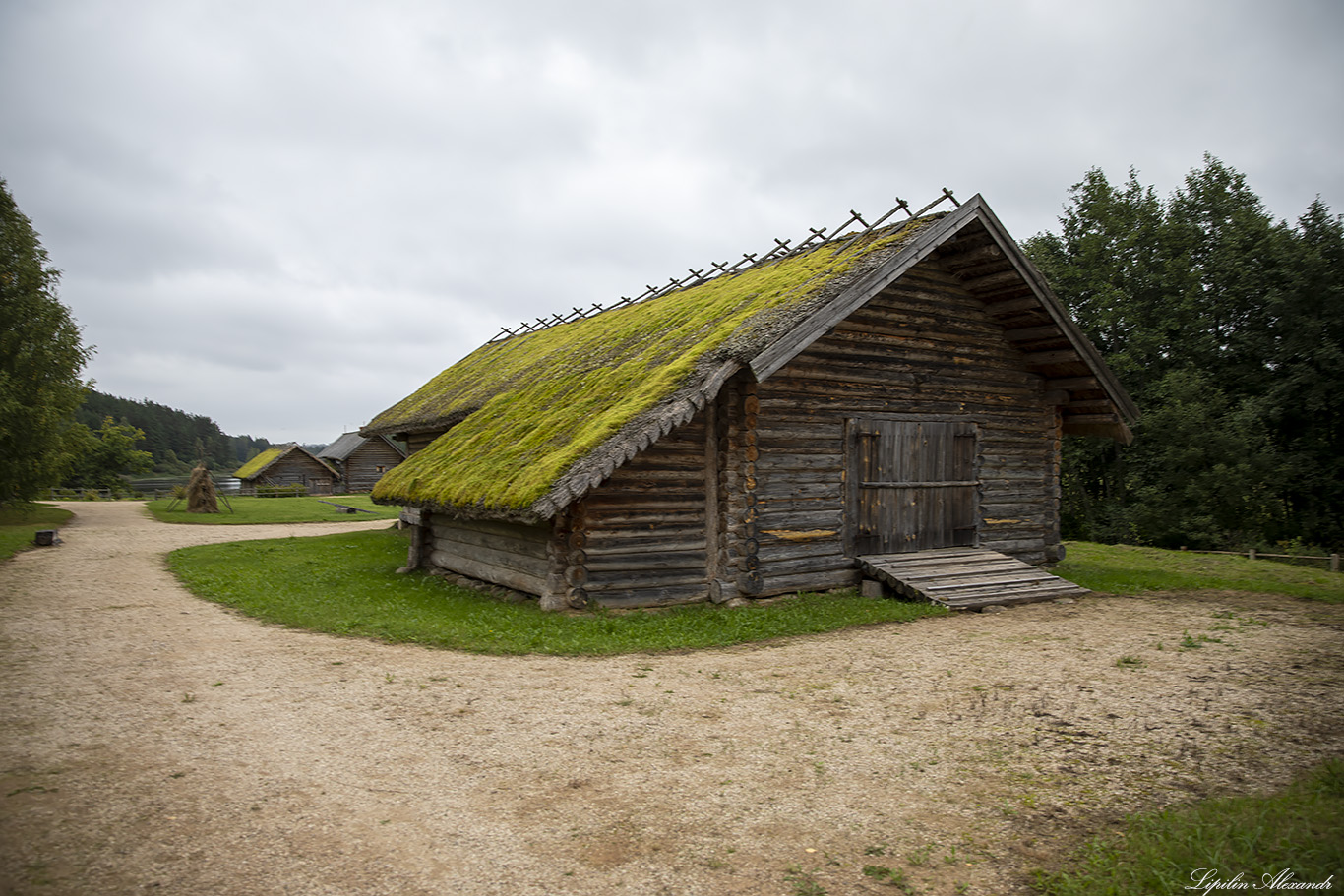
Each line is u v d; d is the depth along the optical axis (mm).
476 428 15867
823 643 9312
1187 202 33156
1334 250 27406
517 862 4184
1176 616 11039
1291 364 27844
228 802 4898
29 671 8008
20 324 27781
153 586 13898
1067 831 4453
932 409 13727
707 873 4066
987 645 9109
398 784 5188
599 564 10977
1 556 17969
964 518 14133
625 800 4945
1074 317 33125
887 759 5559
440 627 9883
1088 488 35906
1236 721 6176
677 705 6840
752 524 11641
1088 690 7129
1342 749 5523
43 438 28328
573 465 10094
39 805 4816
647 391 10977
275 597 12375
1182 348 30172
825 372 12500
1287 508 28688
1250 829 4258
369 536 23734
